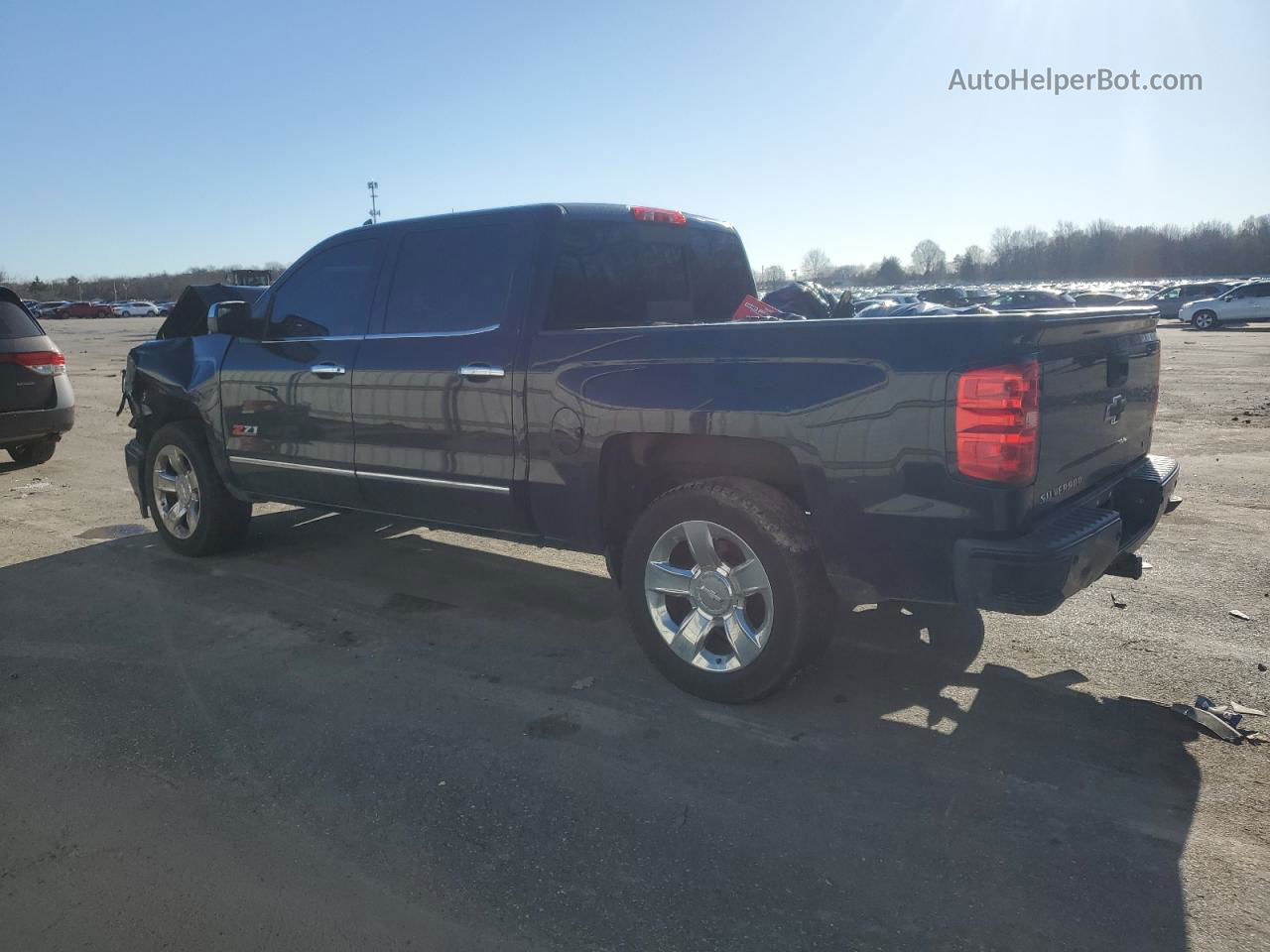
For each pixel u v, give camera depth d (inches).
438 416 174.1
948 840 110.3
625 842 111.3
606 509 156.7
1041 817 114.7
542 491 161.5
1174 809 115.8
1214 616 180.4
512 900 101.1
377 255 190.1
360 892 102.9
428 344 176.2
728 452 145.6
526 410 161.2
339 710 147.3
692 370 141.2
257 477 213.2
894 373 123.6
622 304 180.5
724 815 116.5
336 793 123.0
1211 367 743.7
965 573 121.3
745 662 141.9
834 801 119.1
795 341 132.1
